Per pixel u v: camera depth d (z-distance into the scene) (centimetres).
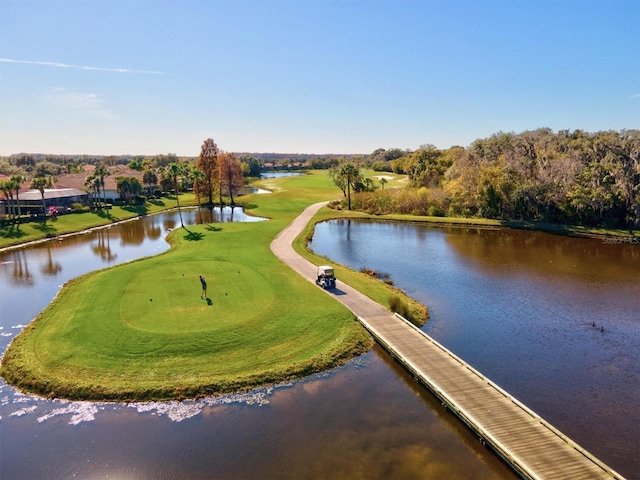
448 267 4928
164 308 3347
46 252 5869
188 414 2175
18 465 1847
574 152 7950
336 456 1875
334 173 10412
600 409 2234
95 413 2191
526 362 2725
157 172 14725
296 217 8338
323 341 2878
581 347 2939
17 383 2450
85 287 3941
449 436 2006
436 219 8038
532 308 3650
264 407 2231
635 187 6750
